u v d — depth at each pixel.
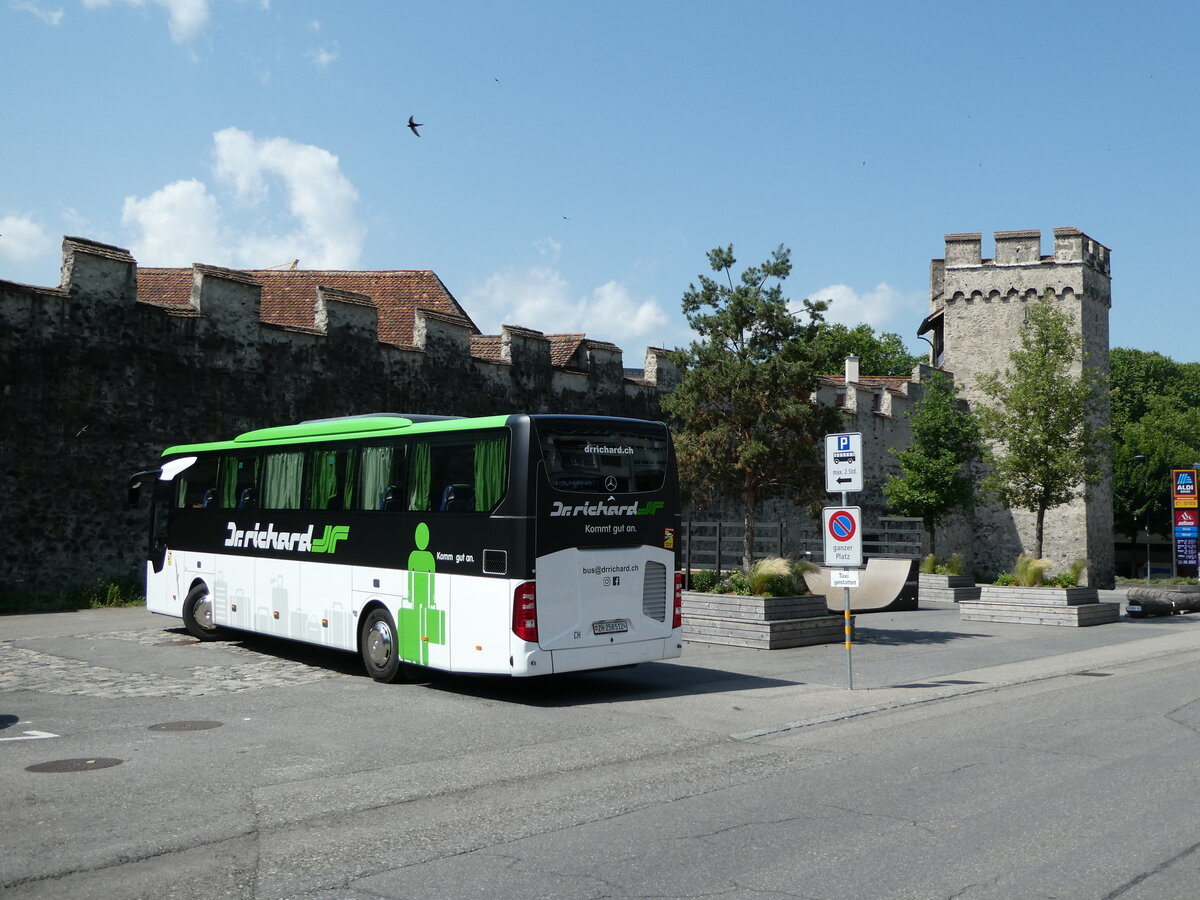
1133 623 23.69
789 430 18.75
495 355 28.36
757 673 14.36
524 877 5.76
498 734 10.01
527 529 11.49
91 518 20.22
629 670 14.60
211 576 16.77
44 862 6.05
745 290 19.14
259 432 16.23
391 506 13.20
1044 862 5.90
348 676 13.74
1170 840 6.32
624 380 30.28
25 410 19.38
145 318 20.95
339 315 23.92
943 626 22.19
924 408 34.59
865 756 9.00
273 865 6.01
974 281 43.03
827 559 13.05
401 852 6.25
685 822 6.87
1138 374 66.75
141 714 10.85
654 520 12.66
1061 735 9.88
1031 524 42.38
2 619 18.64
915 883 5.57
